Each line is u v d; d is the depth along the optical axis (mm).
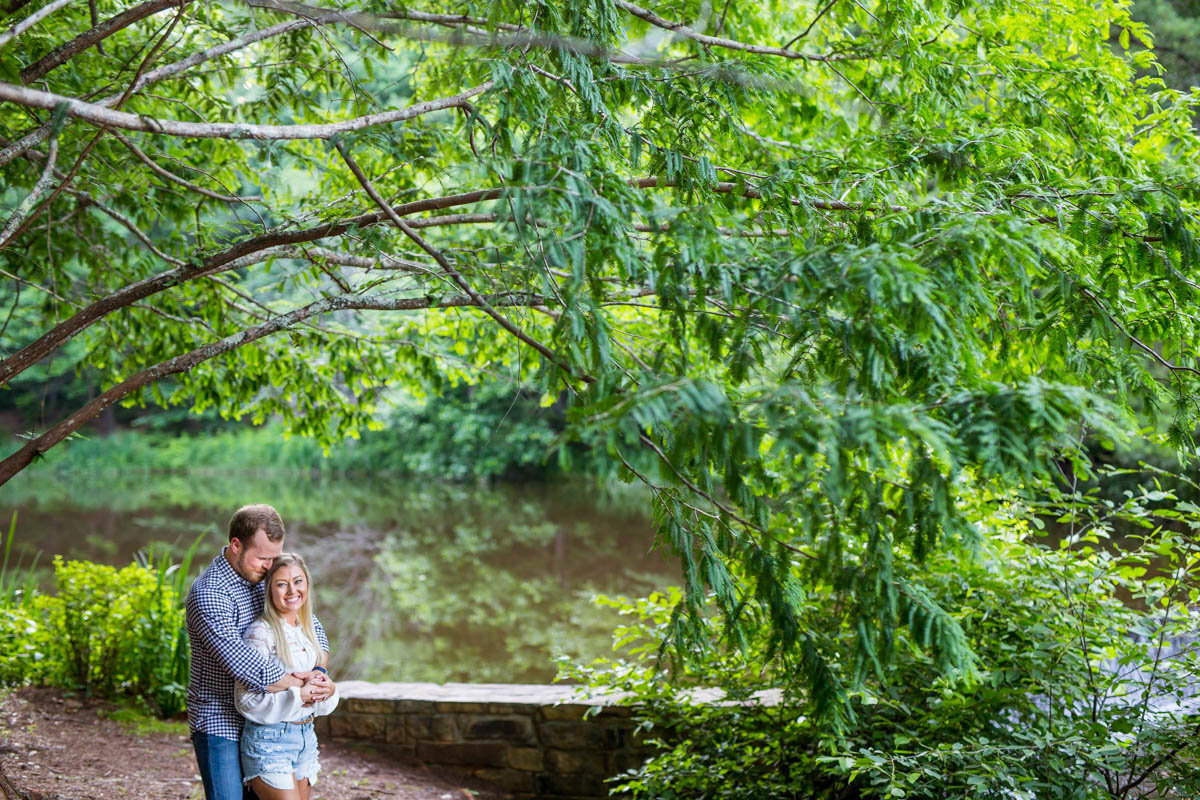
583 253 2461
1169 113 4312
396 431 25531
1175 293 3234
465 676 8172
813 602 3893
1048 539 5102
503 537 16078
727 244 2580
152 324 5398
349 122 2914
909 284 2197
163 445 28438
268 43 4895
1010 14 4254
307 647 3525
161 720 5832
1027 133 3826
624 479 2834
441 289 3607
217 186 5020
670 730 5191
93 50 4332
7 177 4551
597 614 10586
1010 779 3283
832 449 1974
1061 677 3820
